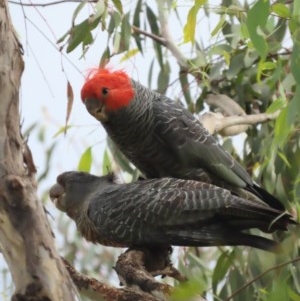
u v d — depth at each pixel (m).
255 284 10.52
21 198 7.08
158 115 10.28
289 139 10.77
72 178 9.38
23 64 7.50
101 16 10.36
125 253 8.78
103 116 10.17
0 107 7.28
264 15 8.59
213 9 10.73
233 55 11.91
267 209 8.41
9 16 7.52
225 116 11.45
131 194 8.83
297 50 8.81
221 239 8.60
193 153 10.27
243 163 12.02
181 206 8.59
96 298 8.26
